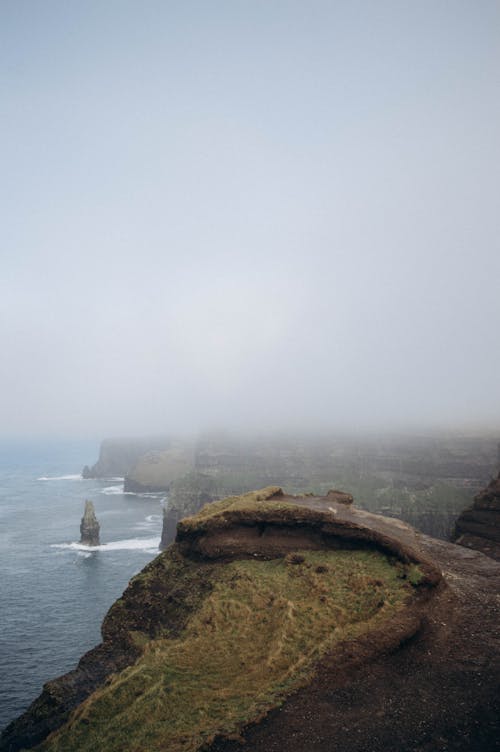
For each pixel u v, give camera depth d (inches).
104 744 549.6
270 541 979.9
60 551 4596.5
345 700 557.6
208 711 570.3
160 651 730.2
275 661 645.3
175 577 964.6
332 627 703.1
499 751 458.6
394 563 856.9
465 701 541.3
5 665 2373.3
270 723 527.2
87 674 758.5
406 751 469.1
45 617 2984.7
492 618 738.8
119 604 919.7
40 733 648.4
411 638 673.6
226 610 798.5
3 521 6122.1
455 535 2005.4
